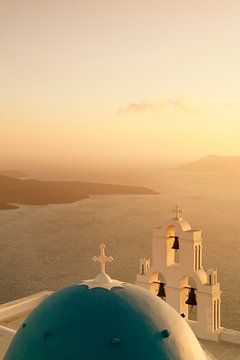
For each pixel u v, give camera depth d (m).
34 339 9.68
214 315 16.97
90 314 9.66
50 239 101.19
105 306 9.80
